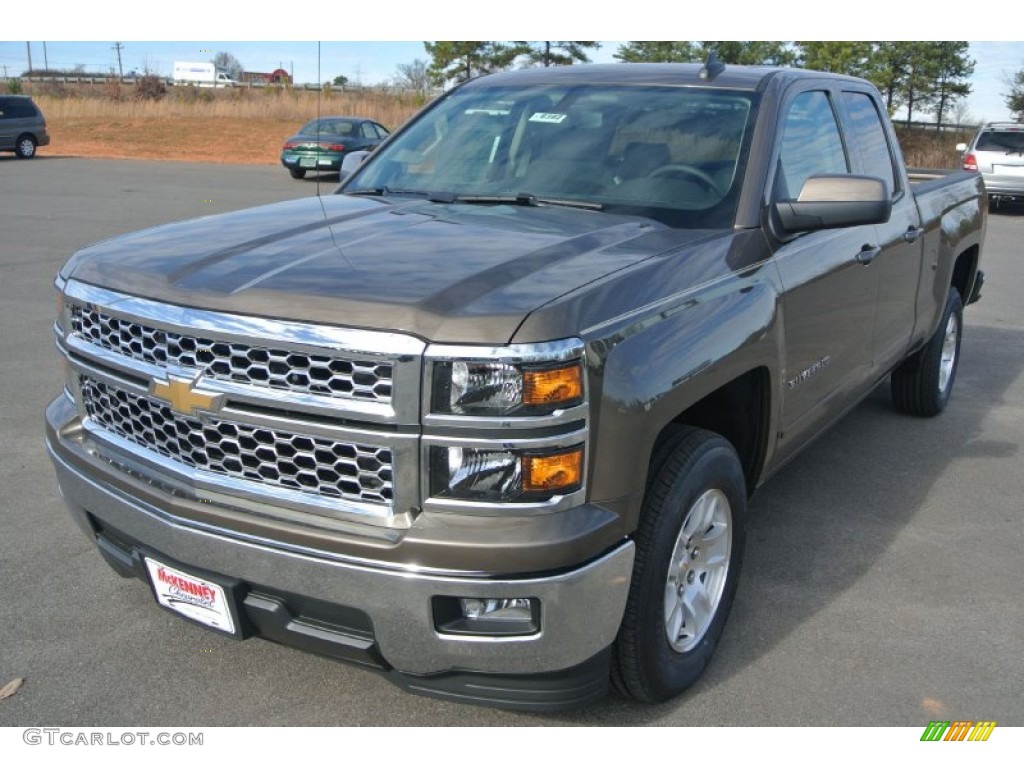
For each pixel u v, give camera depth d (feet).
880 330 14.97
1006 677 10.55
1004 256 43.57
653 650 9.19
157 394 8.73
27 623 11.22
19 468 15.78
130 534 9.23
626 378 8.22
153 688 10.07
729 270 10.20
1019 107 143.84
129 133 120.67
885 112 16.47
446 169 13.05
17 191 60.18
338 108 121.19
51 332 24.85
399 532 7.88
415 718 9.66
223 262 9.05
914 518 14.75
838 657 10.88
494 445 7.65
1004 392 21.90
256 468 8.45
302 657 10.68
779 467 12.41
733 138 11.88
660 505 9.00
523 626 8.07
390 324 7.71
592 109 12.98
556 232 10.17
